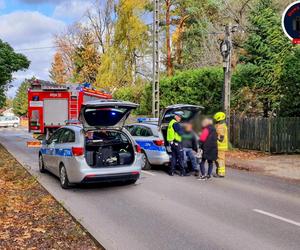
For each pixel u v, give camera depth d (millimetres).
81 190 10234
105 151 10398
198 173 12547
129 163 10508
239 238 6332
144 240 6246
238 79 22469
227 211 8031
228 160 16031
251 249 5832
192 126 12375
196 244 6055
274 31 20984
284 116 19375
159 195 9578
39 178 11984
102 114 10562
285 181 11547
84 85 21438
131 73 39000
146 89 32969
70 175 10133
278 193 9797
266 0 23469
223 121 12258
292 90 18656
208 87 24047
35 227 6738
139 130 13852
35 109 20516
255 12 23578
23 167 13945
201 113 12477
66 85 20594
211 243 6098
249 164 14789
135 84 38500
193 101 24844
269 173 12977
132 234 6551
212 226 6988
